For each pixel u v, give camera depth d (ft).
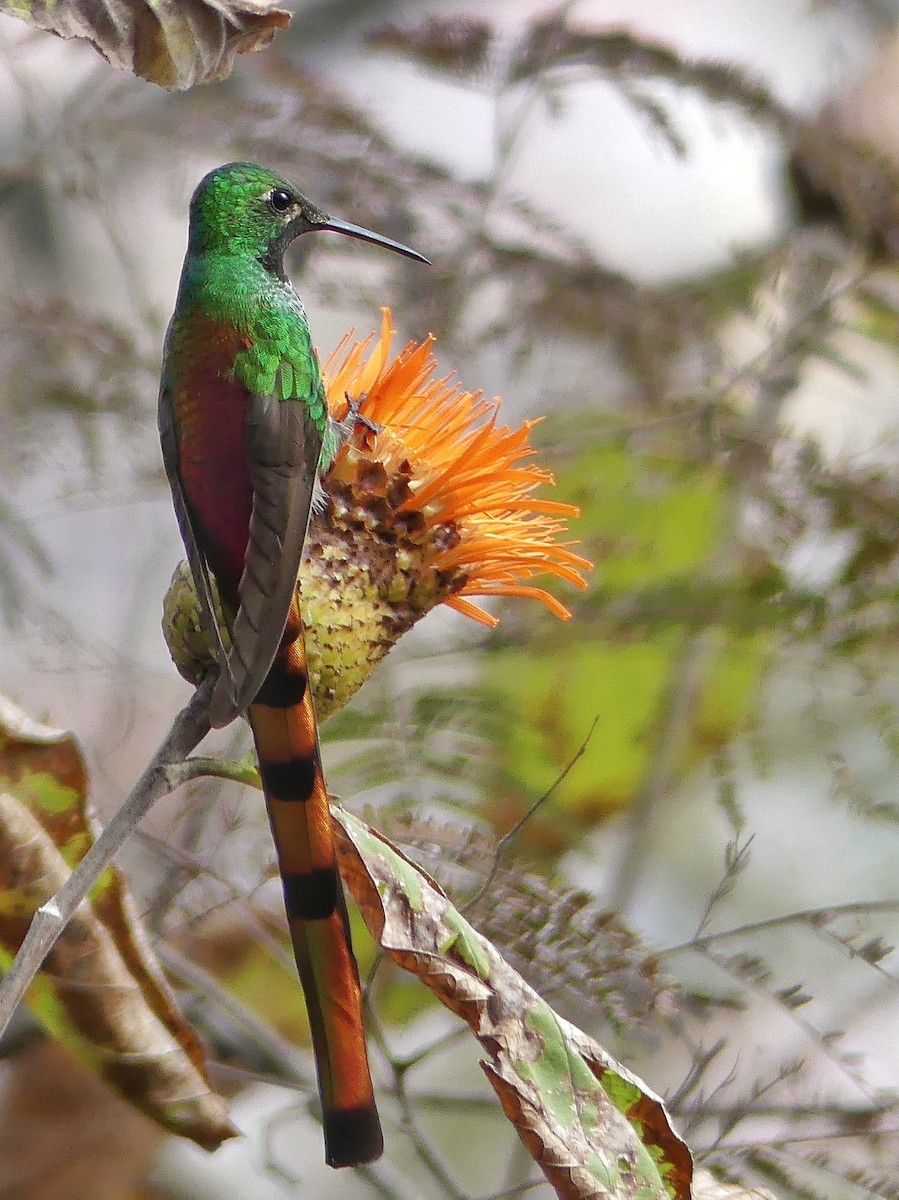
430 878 14.34
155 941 18.44
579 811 24.67
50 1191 20.79
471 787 20.25
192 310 15.52
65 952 14.78
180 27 15.14
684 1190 14.28
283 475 14.07
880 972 17.98
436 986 14.11
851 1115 17.13
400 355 15.21
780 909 26.13
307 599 14.48
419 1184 22.07
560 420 25.11
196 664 14.33
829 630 22.79
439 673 23.15
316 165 23.91
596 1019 17.39
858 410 26.76
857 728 23.39
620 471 24.84
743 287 26.09
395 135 25.04
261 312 15.43
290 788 12.84
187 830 19.34
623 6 30.14
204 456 14.38
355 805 19.15
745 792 24.75
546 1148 13.91
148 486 23.41
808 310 25.68
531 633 22.82
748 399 25.72
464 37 24.88
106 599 25.59
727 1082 17.42
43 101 24.32
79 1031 14.96
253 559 13.37
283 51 25.25
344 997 12.78
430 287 23.95
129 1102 15.10
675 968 18.84
